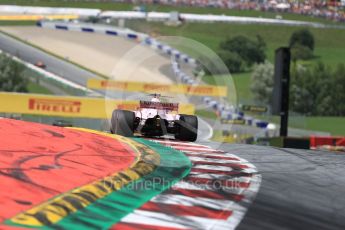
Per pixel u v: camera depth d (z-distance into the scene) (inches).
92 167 827.4
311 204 716.7
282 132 2142.0
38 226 505.4
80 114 3518.7
